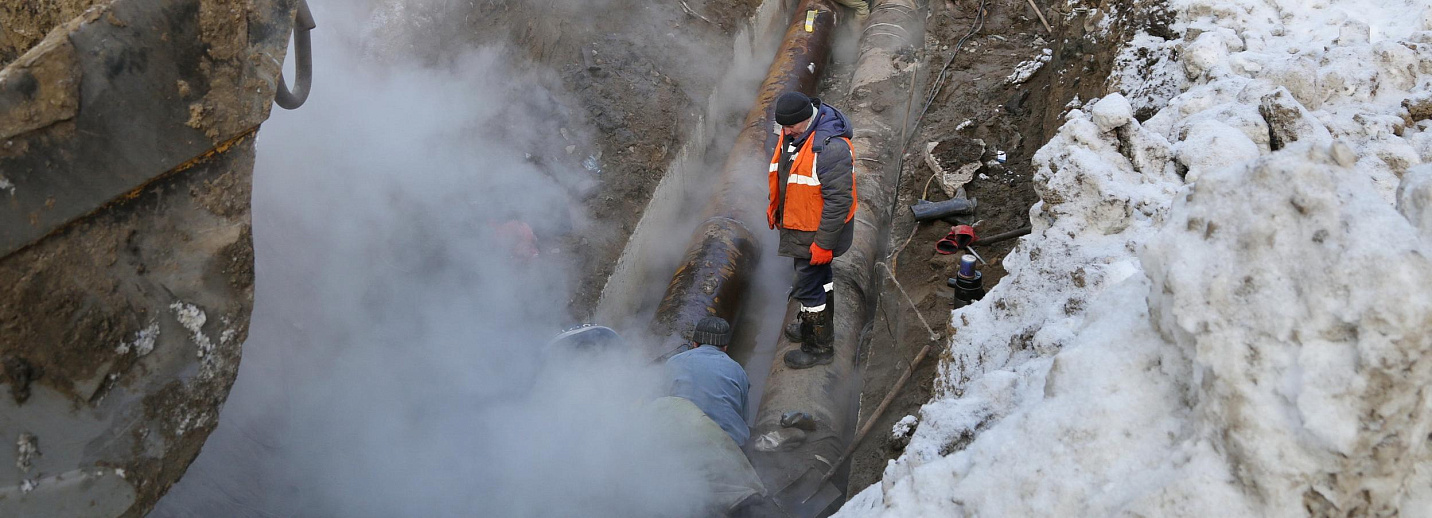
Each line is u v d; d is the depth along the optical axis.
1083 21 5.77
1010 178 5.47
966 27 7.27
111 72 1.85
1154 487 1.70
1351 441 1.48
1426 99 3.38
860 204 5.89
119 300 1.96
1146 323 1.95
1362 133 3.31
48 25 2.20
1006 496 1.92
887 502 2.22
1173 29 4.62
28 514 1.87
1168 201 3.08
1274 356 1.57
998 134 5.90
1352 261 1.50
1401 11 4.32
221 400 2.23
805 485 4.09
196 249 2.09
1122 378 1.91
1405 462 1.54
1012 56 6.74
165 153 1.97
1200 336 1.66
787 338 5.04
